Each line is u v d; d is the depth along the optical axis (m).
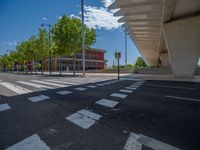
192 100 8.55
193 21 17.44
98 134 4.29
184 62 21.83
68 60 87.38
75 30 38.41
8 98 9.32
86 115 5.95
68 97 9.48
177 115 5.90
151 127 4.75
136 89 12.85
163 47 40.19
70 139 4.00
